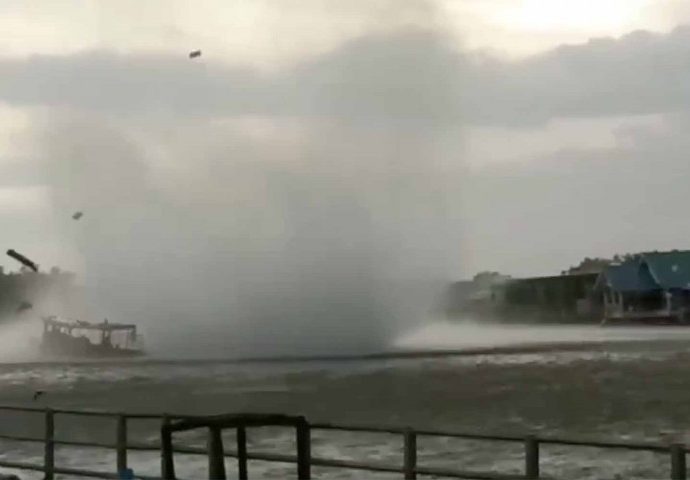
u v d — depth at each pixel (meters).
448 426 62.84
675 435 55.44
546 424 62.81
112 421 63.72
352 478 31.14
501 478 12.31
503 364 142.00
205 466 29.86
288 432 47.31
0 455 36.44
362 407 79.94
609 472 34.78
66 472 16.31
